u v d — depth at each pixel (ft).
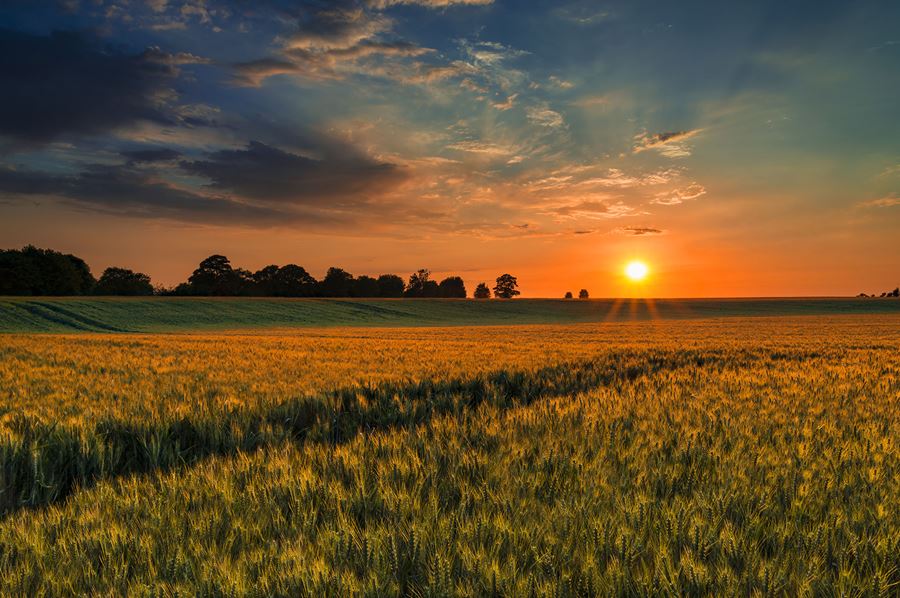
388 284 519.60
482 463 17.58
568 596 9.98
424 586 10.31
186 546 12.42
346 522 12.91
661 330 167.02
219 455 22.93
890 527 12.61
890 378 40.73
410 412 30.50
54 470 21.06
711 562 11.25
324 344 86.63
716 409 27.81
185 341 90.43
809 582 10.28
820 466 17.85
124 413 27.61
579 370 47.24
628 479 16.16
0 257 334.03
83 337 98.63
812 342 92.73
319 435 26.96
